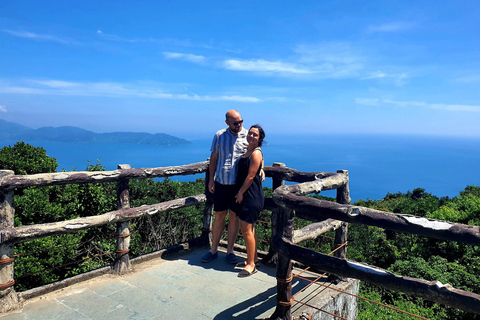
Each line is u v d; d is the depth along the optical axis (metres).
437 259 12.43
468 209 16.50
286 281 2.48
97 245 8.23
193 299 3.08
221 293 3.22
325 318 3.04
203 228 4.70
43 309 2.81
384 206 23.34
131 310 2.84
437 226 1.62
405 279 1.78
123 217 3.48
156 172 3.73
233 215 3.94
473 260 11.84
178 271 3.76
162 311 2.84
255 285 3.44
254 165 3.30
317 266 2.16
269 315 2.82
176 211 9.57
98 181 3.23
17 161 7.39
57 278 6.74
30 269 6.31
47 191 7.62
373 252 13.95
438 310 9.29
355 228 14.56
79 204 8.12
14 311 2.76
